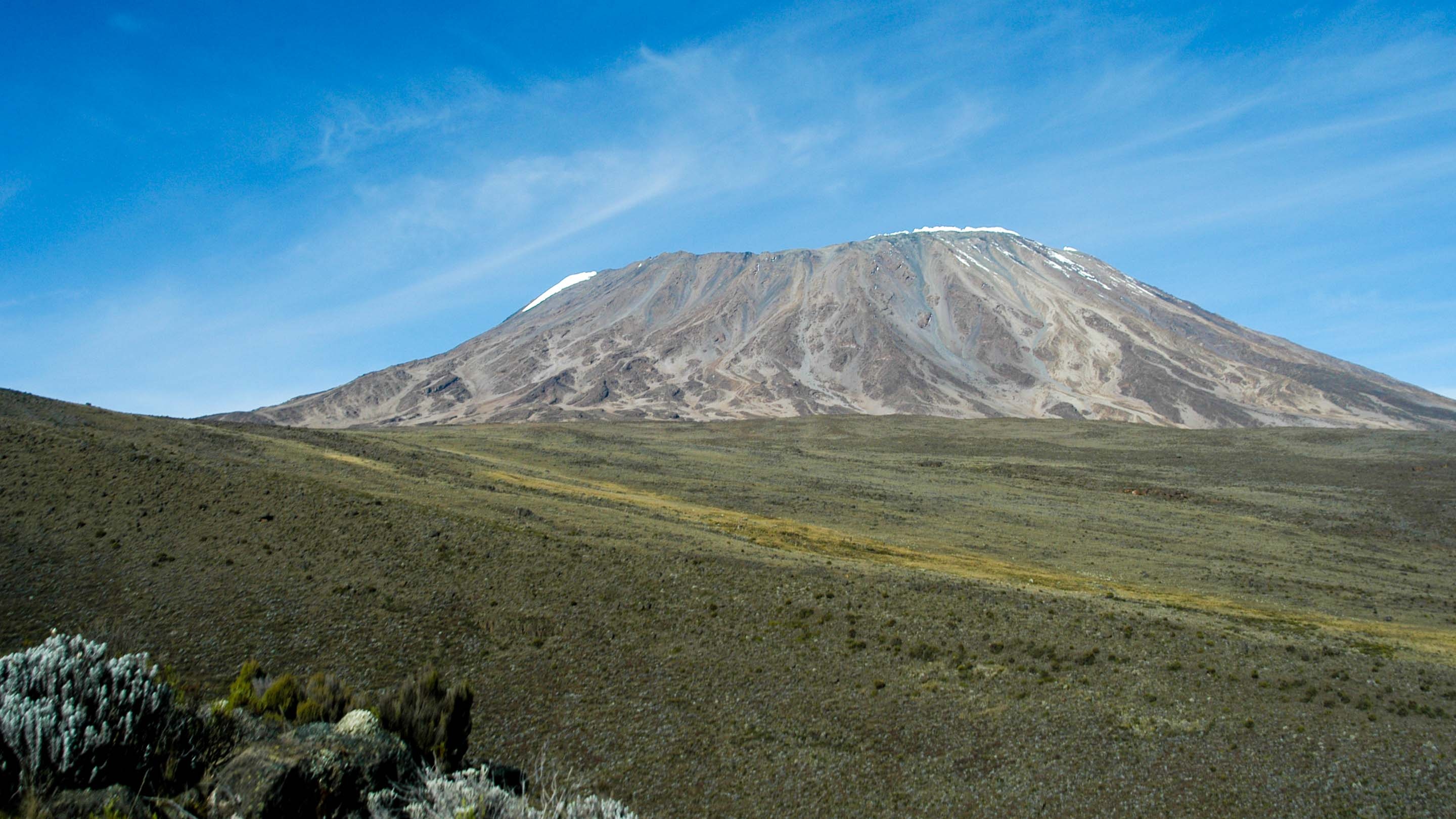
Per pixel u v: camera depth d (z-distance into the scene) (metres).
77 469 43.78
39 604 30.81
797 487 92.06
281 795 8.30
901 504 85.50
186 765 9.01
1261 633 38.97
